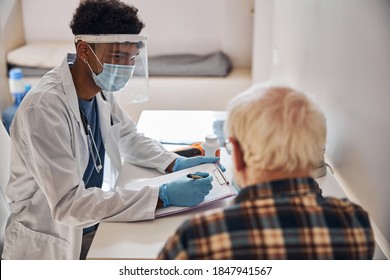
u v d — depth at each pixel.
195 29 3.89
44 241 1.61
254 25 3.37
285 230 0.83
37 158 1.43
